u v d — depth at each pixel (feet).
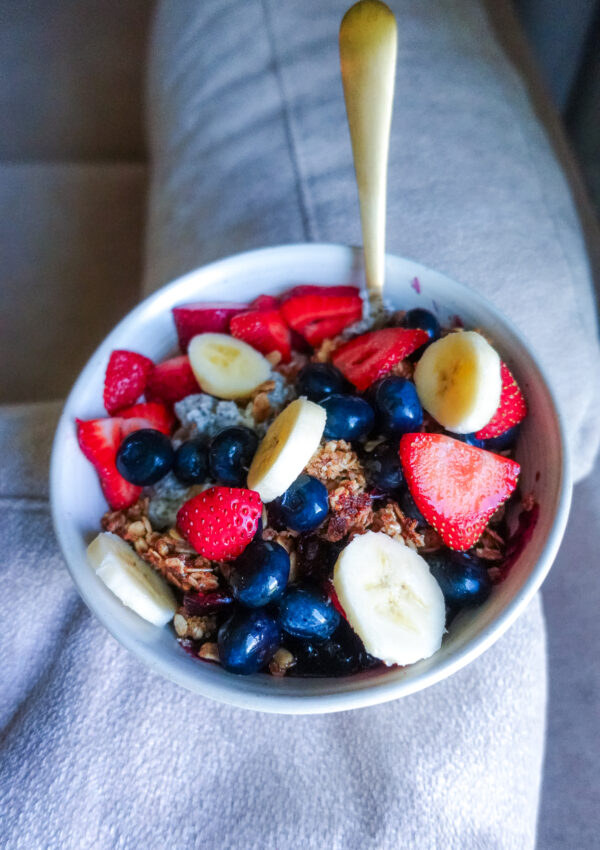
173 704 1.02
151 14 2.15
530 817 1.02
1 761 0.99
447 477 0.94
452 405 0.97
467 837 0.98
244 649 0.88
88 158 1.98
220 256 1.33
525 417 0.99
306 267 1.08
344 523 0.94
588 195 1.94
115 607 0.91
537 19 1.80
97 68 2.14
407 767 0.99
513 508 0.98
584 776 1.37
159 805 0.98
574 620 1.45
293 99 1.45
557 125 1.68
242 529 0.91
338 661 0.91
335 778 0.99
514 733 1.03
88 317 1.72
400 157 1.38
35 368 1.68
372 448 0.98
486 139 1.42
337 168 1.37
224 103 1.48
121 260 1.77
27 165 1.89
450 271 1.28
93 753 0.99
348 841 0.96
